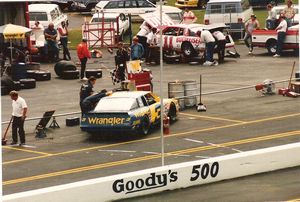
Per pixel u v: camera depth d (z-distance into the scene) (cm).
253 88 9106
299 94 8588
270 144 6481
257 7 16850
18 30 10300
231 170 5528
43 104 8606
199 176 5391
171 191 5272
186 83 8144
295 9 12675
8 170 5988
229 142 6619
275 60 11294
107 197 5000
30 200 4678
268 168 5700
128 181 5088
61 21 13312
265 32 11750
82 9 16675
